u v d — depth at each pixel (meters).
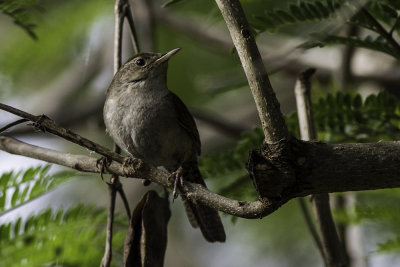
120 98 9.02
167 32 13.86
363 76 12.02
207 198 5.18
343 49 8.89
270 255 12.20
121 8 7.28
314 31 5.68
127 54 13.63
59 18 13.01
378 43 5.72
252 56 4.43
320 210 6.06
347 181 4.47
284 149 4.47
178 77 13.71
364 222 7.27
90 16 13.22
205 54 13.67
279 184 4.52
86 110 14.52
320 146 4.50
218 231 8.49
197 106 13.80
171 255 13.33
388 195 7.57
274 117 4.48
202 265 13.21
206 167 7.25
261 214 4.74
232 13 4.42
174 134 8.93
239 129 12.13
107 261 5.95
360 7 5.61
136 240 5.66
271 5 9.67
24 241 6.86
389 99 6.77
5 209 6.51
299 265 11.96
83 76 14.80
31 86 13.87
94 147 5.77
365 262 7.03
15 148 6.63
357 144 4.50
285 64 6.64
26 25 7.30
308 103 6.34
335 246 6.02
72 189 12.61
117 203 12.72
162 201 5.78
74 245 7.03
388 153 4.42
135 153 9.12
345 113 6.87
